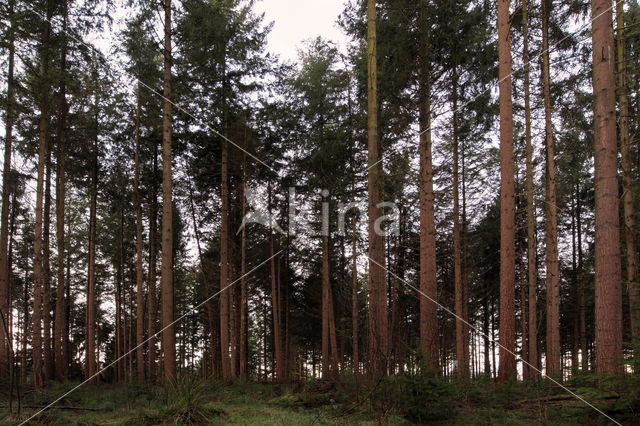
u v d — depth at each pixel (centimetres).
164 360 1125
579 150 1286
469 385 805
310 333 2684
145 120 1758
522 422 602
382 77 1130
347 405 691
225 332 1623
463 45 1095
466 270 1891
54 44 1273
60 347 1692
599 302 668
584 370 710
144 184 1855
